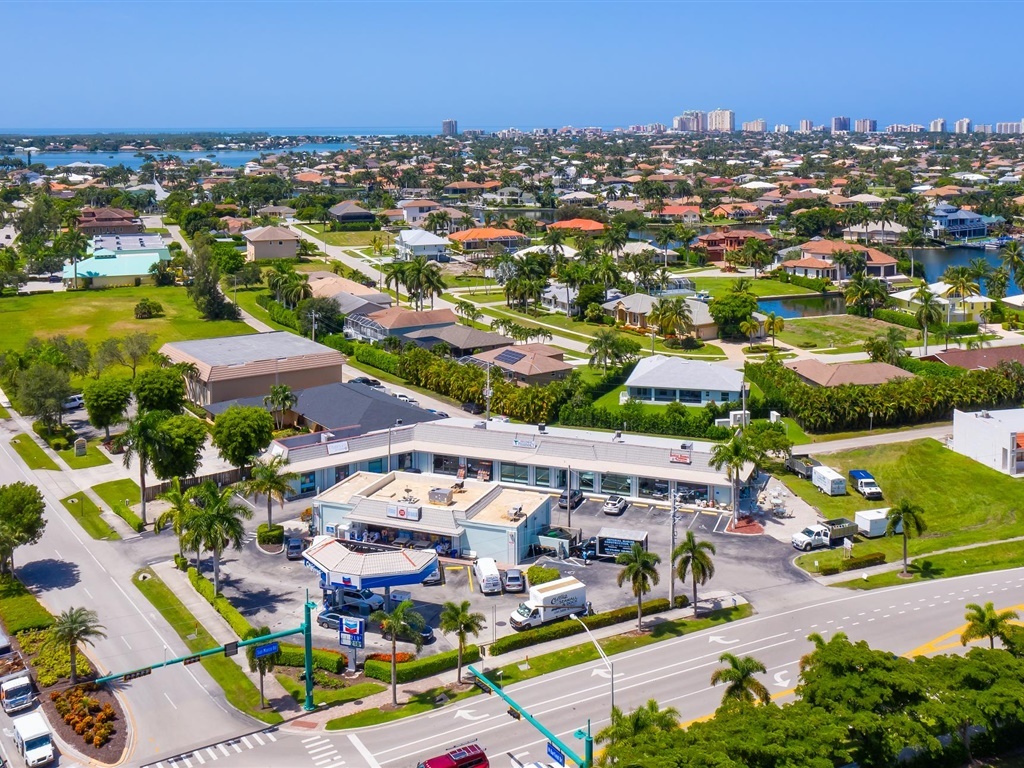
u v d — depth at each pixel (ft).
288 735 269.44
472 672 259.39
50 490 458.09
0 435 540.11
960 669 252.62
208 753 261.24
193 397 589.73
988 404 547.90
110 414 512.22
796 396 532.32
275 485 399.03
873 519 394.73
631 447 444.96
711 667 298.35
